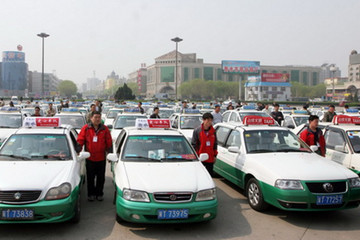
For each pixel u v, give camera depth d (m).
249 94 89.50
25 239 4.86
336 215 6.12
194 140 6.92
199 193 5.06
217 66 138.62
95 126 6.52
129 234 5.11
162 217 4.88
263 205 6.01
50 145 6.20
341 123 8.42
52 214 4.87
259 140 7.14
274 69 135.12
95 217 5.80
